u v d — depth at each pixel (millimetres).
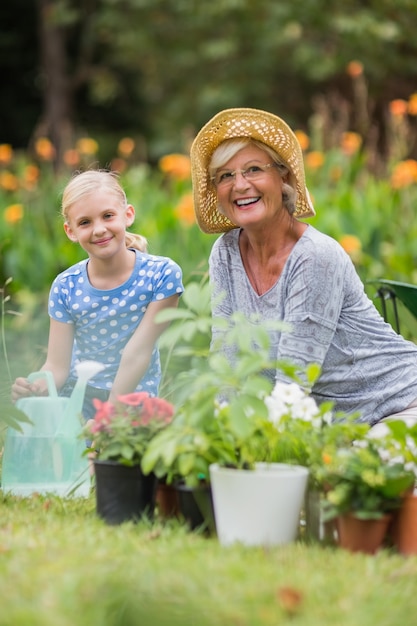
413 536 2908
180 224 6953
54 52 19031
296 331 3660
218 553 2801
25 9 20594
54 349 4348
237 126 3754
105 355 4344
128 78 20062
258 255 3857
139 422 3211
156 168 18484
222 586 2479
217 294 3926
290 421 3100
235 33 16062
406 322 4664
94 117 20656
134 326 4301
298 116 16719
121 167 9750
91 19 18797
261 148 3744
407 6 15188
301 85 16688
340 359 3830
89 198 4152
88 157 10055
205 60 16578
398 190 7609
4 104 20844
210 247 6707
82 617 2324
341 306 3775
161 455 3062
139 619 2404
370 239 6836
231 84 16234
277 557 2771
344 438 3074
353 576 2609
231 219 3832
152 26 16844
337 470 2875
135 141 19406
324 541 3021
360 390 3848
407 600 2484
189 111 16828
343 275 3748
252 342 3730
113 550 2760
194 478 3004
